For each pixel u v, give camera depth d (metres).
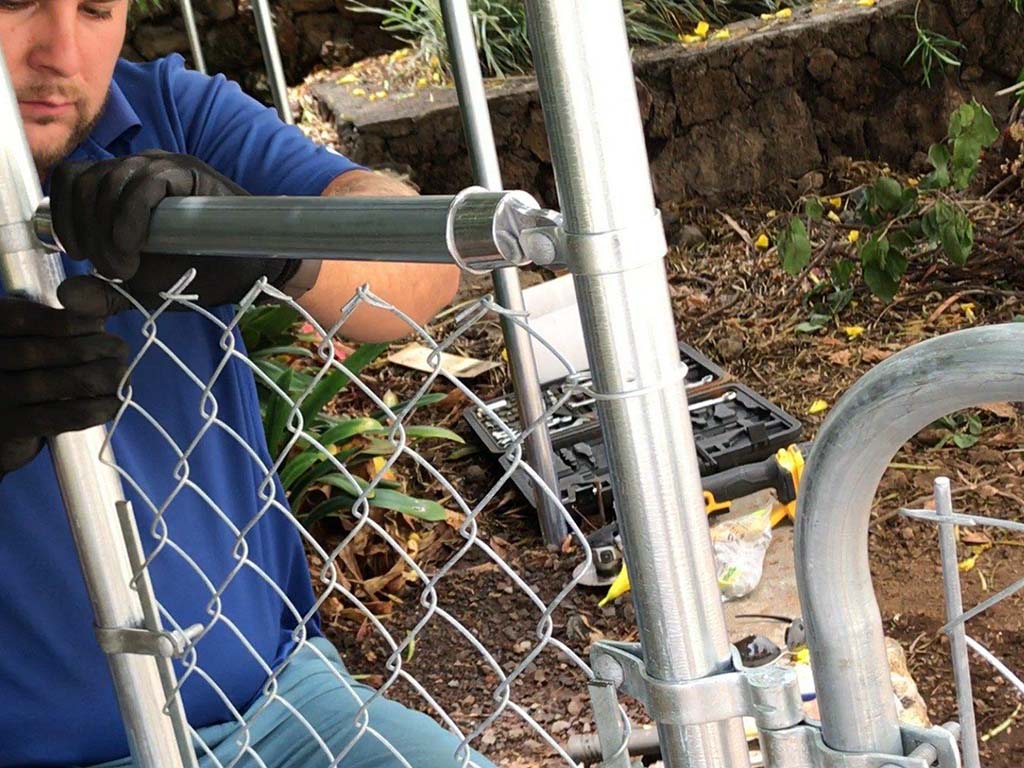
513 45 4.50
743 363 3.40
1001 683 2.20
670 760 0.87
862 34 4.24
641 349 0.79
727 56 4.23
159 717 1.18
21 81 1.42
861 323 3.50
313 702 1.55
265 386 2.77
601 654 0.88
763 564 2.52
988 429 2.91
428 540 2.81
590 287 0.78
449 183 4.36
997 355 0.70
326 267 1.57
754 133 4.32
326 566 1.01
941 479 0.85
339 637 2.57
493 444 3.05
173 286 1.06
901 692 2.08
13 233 1.08
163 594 1.51
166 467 1.53
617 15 0.75
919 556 2.55
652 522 0.82
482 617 2.57
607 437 0.81
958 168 3.35
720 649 0.85
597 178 0.76
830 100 4.31
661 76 4.24
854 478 0.77
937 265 3.63
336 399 3.42
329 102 4.54
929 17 4.23
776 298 3.71
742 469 2.69
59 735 1.49
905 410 0.74
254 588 1.60
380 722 1.49
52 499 1.45
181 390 1.55
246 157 1.76
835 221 4.06
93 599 1.16
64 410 1.06
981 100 4.31
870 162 4.34
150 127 1.73
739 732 0.86
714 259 4.05
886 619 2.40
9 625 1.46
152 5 5.04
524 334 2.54
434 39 4.67
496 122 4.26
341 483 2.68
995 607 2.37
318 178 1.71
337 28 5.04
